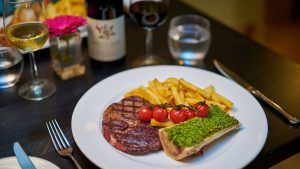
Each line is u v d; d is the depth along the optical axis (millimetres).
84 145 893
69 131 1004
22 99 1120
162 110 938
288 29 2998
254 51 1338
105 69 1251
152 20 1217
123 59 1302
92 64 1275
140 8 1215
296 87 1158
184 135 881
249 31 2932
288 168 1202
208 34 1257
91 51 1266
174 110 951
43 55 1318
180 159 881
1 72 1141
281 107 1069
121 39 1246
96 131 947
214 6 2693
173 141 873
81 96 1136
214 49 1354
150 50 1337
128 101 1036
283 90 1146
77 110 1006
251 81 1188
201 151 895
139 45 1377
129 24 1494
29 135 993
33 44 1021
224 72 1201
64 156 922
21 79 1207
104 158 860
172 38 1245
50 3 1370
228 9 2770
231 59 1298
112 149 893
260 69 1242
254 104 1026
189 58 1271
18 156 859
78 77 1214
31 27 1062
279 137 971
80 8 1397
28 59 1300
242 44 1378
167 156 895
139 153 893
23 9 1084
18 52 1166
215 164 856
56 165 878
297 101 1102
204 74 1154
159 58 1308
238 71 1236
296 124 1006
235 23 2877
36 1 1071
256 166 930
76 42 1181
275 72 1228
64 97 1130
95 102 1048
